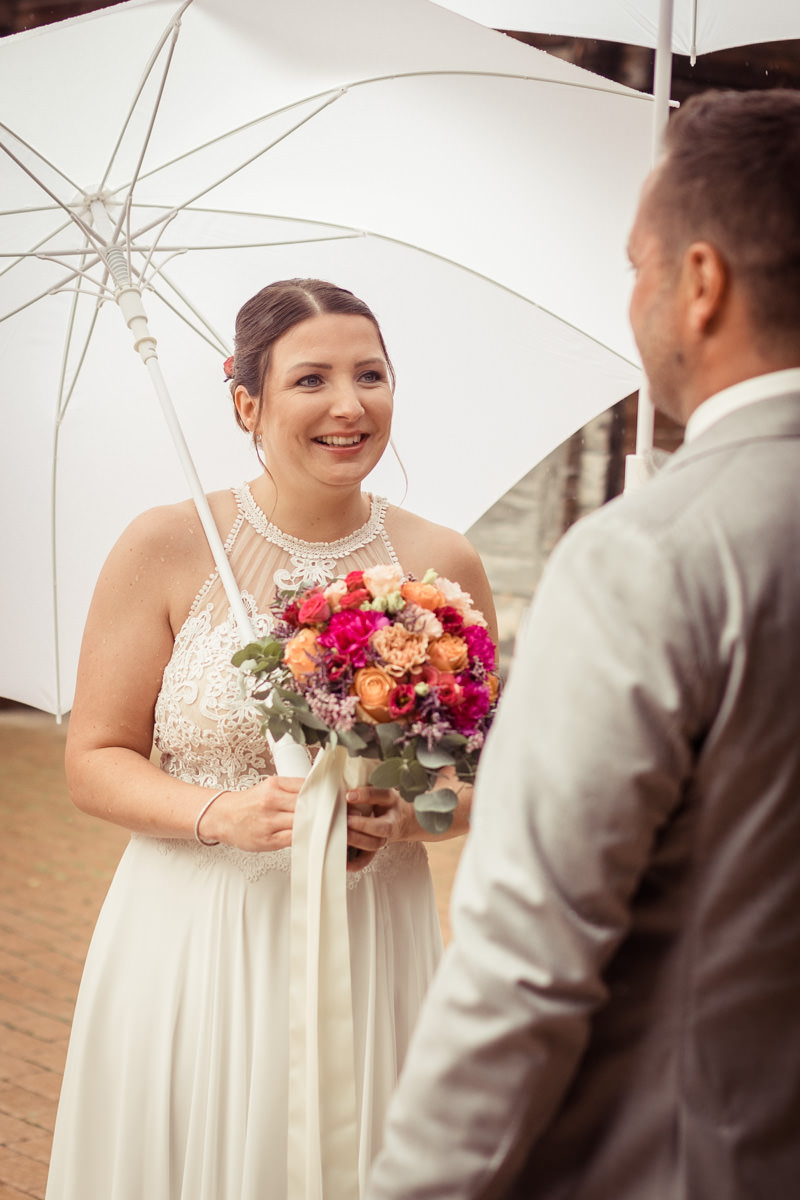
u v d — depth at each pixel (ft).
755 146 3.60
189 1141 6.72
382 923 6.94
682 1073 3.50
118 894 7.19
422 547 7.66
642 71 20.98
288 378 6.86
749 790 3.36
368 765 5.99
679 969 3.49
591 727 3.29
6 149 7.34
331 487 7.11
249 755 6.89
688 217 3.69
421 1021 3.50
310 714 5.74
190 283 8.45
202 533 7.27
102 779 6.92
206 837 6.50
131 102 7.72
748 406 3.65
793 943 3.43
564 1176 3.74
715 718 3.34
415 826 6.56
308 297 6.95
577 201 8.35
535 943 3.28
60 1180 7.04
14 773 22.58
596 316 8.47
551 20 8.83
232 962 6.77
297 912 6.02
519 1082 3.34
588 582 3.43
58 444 8.59
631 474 7.64
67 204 7.93
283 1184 6.63
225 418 8.59
